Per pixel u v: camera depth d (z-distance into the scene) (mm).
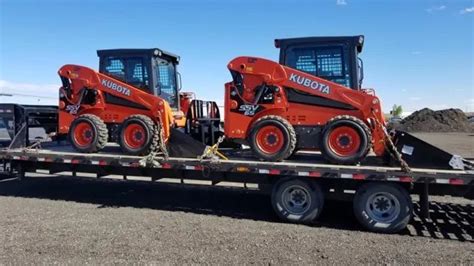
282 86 7059
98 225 6223
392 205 6035
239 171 6711
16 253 5023
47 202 7910
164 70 9031
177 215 6891
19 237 5633
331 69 7066
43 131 9664
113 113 8227
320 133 6844
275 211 6578
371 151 6930
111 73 8531
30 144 9273
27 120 9141
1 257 4895
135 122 7652
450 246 5410
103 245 5301
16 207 7465
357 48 7195
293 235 5801
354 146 6500
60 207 7473
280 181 6566
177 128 8422
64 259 4832
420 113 45812
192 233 5844
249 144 7023
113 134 8242
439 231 6121
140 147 7625
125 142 7738
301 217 6406
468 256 5016
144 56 8312
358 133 6449
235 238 5637
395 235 5910
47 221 6461
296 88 6984
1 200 8102
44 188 9312
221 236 5719
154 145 7586
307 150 7242
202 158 7043
